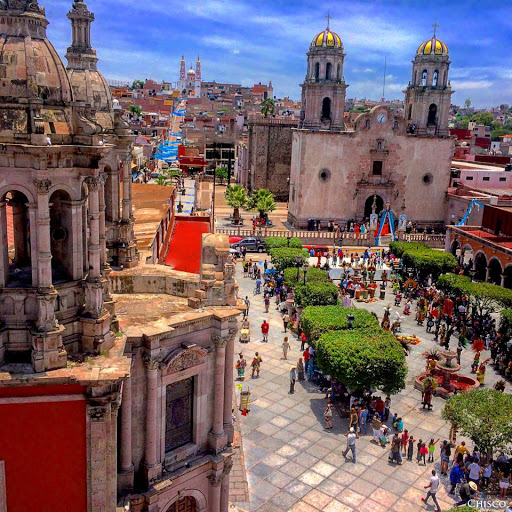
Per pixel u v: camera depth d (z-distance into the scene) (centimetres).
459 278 4478
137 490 1656
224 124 14238
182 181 8588
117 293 2042
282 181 10162
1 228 1293
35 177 1247
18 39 1284
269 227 7819
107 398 1328
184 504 1855
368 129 7600
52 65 1317
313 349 3422
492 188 8681
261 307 4678
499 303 4050
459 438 2825
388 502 2348
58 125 1305
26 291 1310
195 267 3566
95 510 1394
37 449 1336
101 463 1370
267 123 9881
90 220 1371
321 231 7638
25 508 1357
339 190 7694
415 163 7850
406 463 2625
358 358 2823
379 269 5625
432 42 7794
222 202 9912
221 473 1867
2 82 1251
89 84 2292
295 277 4462
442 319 4459
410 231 7788
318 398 3186
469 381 3434
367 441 2792
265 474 2498
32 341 1299
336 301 4053
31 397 1298
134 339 1570
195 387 1788
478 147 13662
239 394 3181
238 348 3834
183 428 1802
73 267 1395
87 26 2353
